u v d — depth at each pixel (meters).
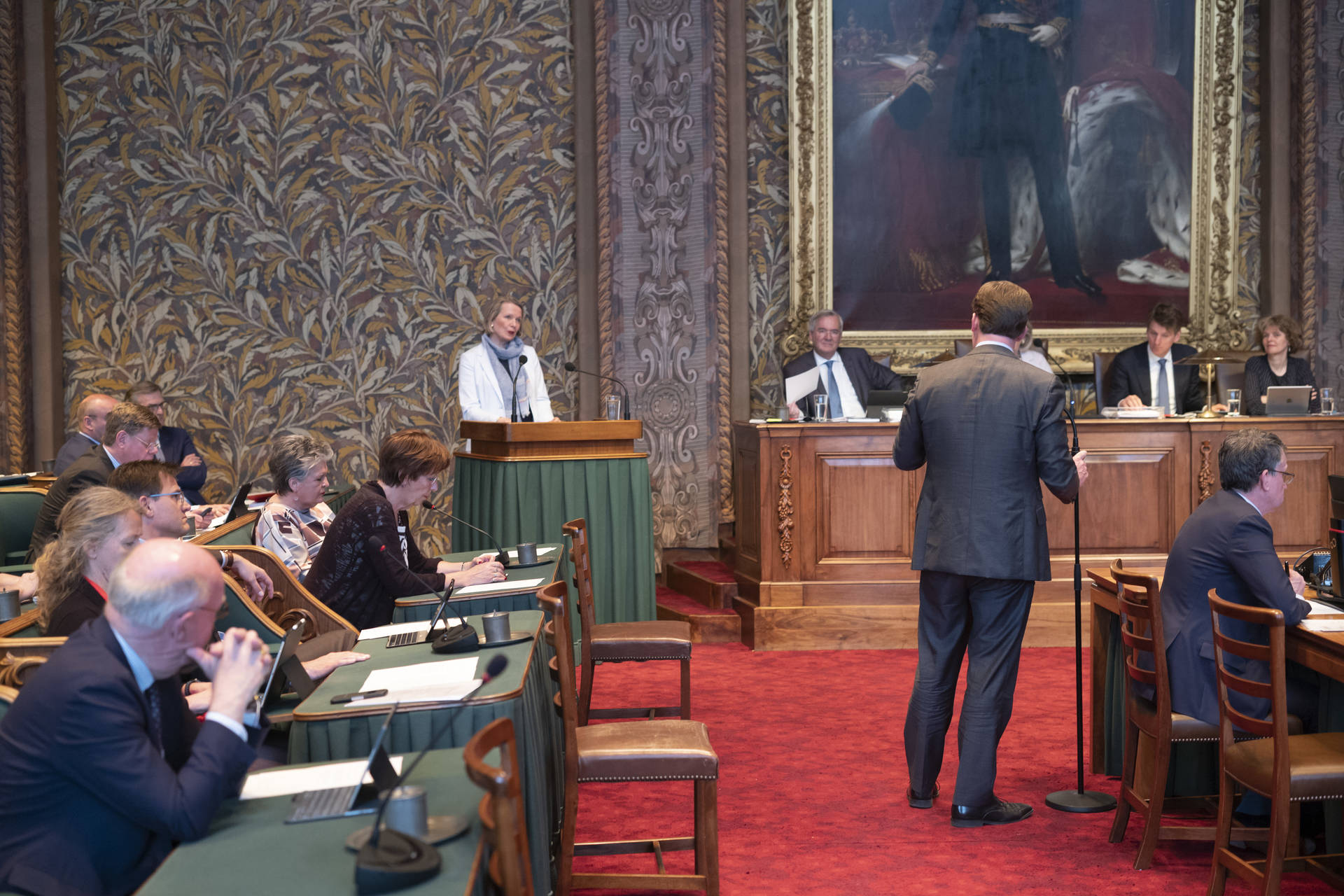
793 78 7.25
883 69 7.33
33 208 6.95
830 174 7.30
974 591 3.38
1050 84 7.41
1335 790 2.56
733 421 7.32
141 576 1.82
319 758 2.18
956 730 4.38
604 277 7.20
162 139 7.13
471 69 7.30
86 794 1.78
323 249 7.26
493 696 2.21
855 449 5.70
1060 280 7.46
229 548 3.38
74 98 7.07
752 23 7.38
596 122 7.20
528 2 7.30
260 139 7.19
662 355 7.23
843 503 5.72
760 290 7.44
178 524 3.15
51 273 7.00
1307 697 3.11
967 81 7.38
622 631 4.07
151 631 1.82
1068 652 5.62
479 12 7.28
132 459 4.32
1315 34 7.29
